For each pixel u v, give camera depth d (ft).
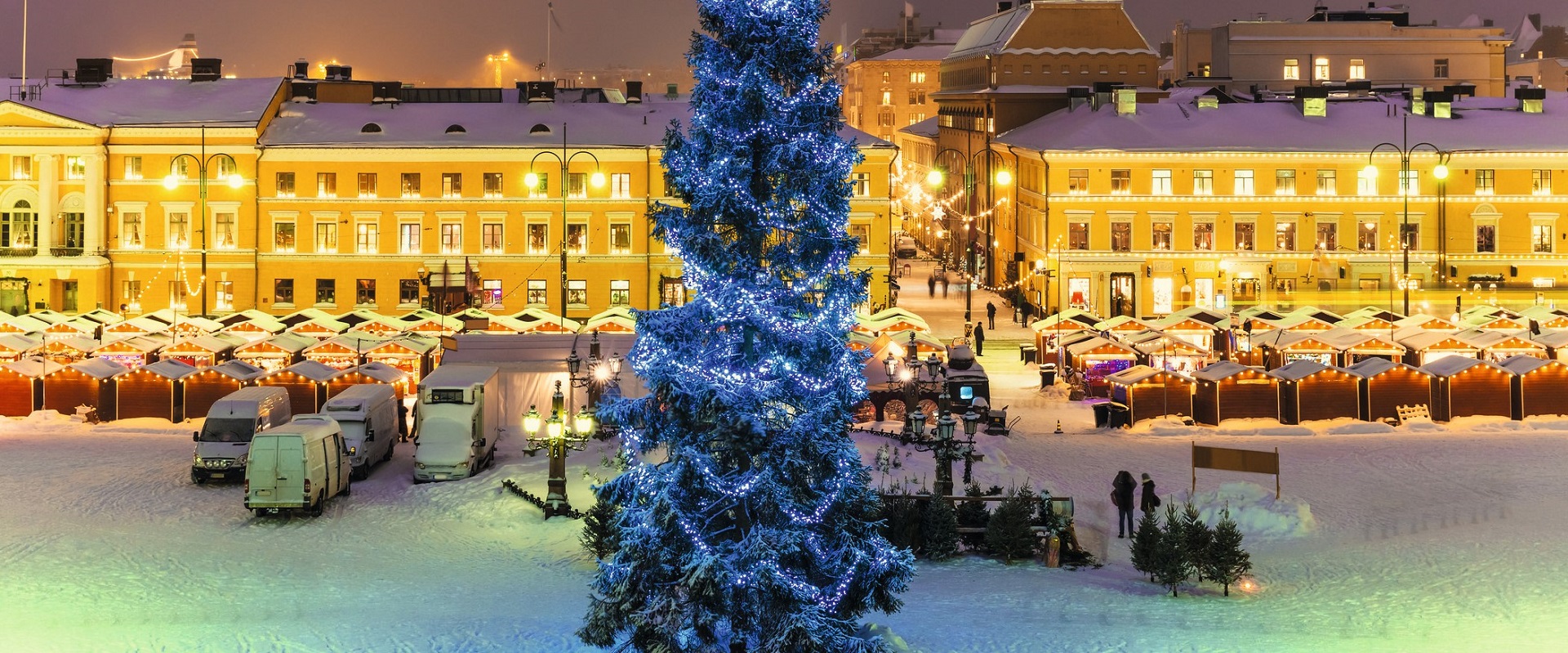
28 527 137.80
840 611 93.97
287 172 312.29
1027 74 407.64
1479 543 129.80
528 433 174.09
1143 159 314.76
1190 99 383.86
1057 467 171.12
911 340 214.69
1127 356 230.48
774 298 91.40
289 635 103.30
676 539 91.45
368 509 149.48
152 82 333.42
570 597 116.57
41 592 115.75
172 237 310.65
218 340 229.86
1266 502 144.66
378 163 312.71
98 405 199.41
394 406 181.16
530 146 312.91
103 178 307.78
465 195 314.35
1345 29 472.44
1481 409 198.80
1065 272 315.99
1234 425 196.44
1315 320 246.88
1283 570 124.67
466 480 160.45
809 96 91.09
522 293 316.19
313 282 313.94
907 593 117.19
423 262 314.14
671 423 91.81
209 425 160.45
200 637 102.27
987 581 122.21
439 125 323.98
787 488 90.22
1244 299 316.40
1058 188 315.99
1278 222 316.40
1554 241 315.99
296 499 142.82
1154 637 101.96
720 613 90.68
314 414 159.22
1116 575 125.18
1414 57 472.03
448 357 196.65
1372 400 198.18
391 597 116.37
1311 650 98.22
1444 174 285.43
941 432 138.10
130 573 122.31
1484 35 469.16
